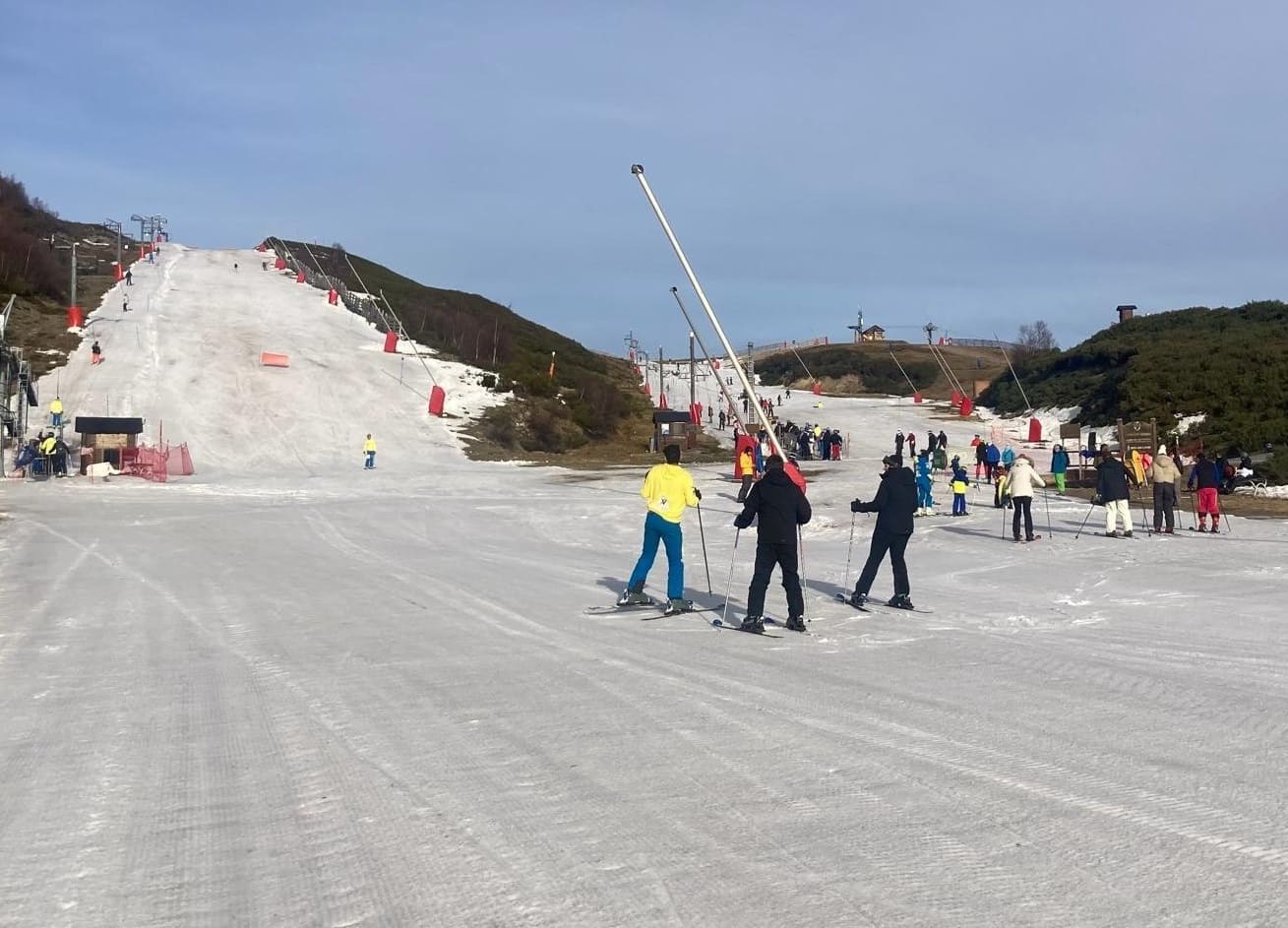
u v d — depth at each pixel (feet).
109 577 55.06
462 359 242.99
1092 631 36.52
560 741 22.80
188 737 23.73
